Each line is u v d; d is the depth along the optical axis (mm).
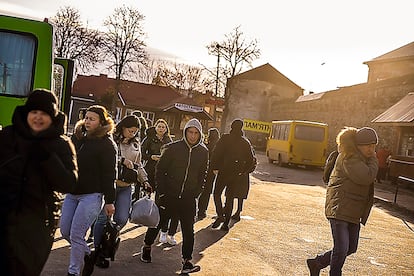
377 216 15688
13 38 8383
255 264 8102
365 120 37625
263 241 9945
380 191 23016
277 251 9203
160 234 9062
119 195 7152
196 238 9633
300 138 33969
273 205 15523
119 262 7395
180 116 64062
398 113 26828
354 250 6391
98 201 5969
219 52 64375
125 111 67062
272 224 12039
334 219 6191
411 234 12781
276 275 7574
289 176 28484
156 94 69438
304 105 53250
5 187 3943
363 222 6293
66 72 11078
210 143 12594
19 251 3895
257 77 75688
